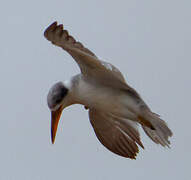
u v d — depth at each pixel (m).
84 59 13.77
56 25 12.47
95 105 14.98
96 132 16.33
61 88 14.68
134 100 14.87
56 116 14.93
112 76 14.35
